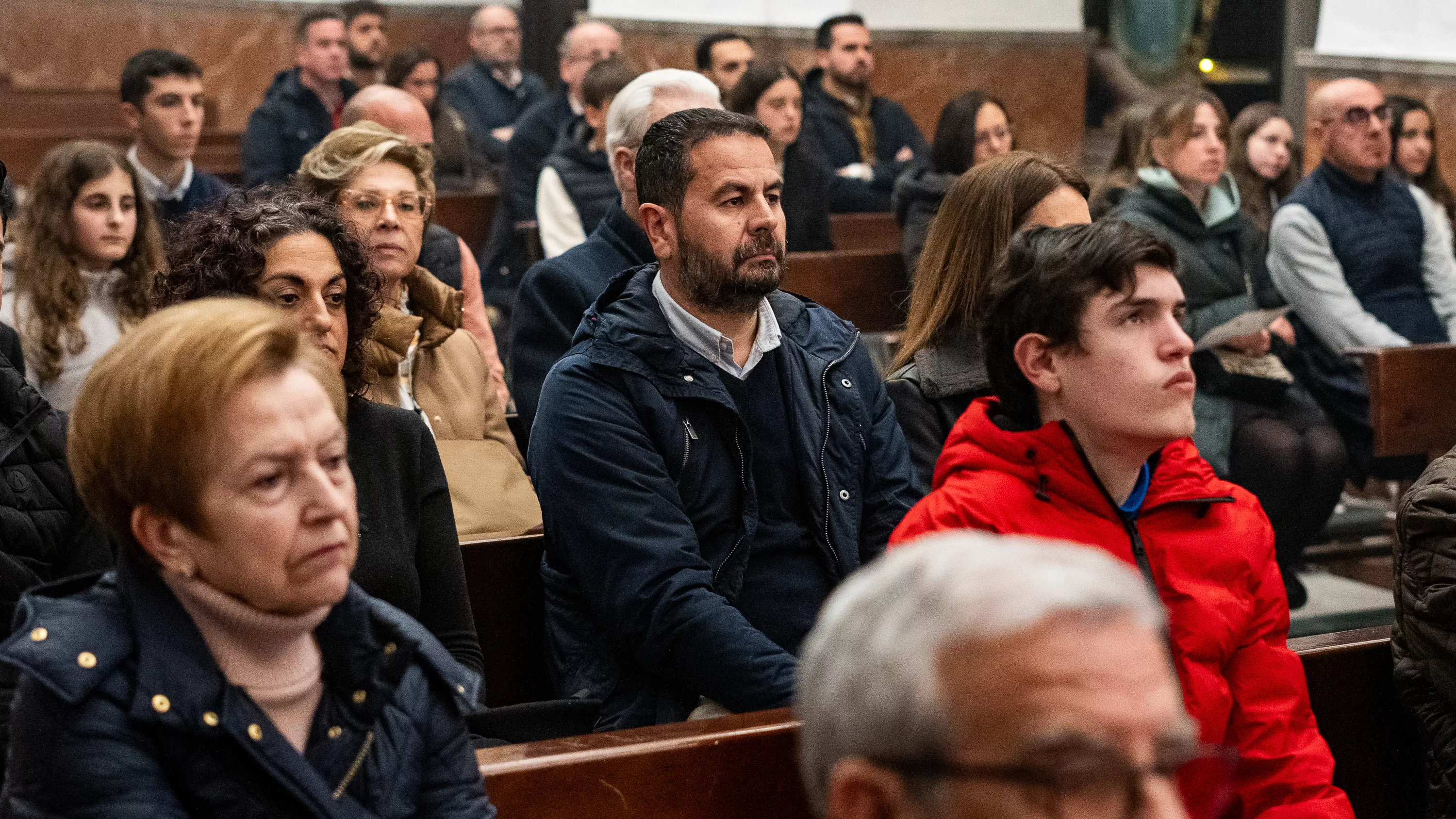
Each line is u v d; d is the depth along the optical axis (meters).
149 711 1.44
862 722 0.95
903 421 2.99
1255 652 2.23
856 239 6.98
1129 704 0.91
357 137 3.46
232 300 1.50
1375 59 8.67
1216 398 4.91
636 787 1.96
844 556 2.82
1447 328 5.86
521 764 1.90
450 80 9.67
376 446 2.43
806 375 2.89
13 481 2.23
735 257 2.76
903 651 0.94
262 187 2.62
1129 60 9.87
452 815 1.60
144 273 4.32
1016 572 0.94
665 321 2.81
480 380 3.49
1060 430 2.17
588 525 2.66
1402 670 2.43
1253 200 6.78
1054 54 10.06
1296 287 5.69
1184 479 2.22
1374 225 5.75
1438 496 2.33
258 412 1.44
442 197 6.99
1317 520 5.00
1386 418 4.89
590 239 3.77
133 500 1.46
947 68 10.17
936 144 6.48
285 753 1.48
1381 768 2.50
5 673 2.09
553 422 2.74
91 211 4.20
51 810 1.41
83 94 10.56
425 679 1.62
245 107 12.48
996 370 2.25
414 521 2.45
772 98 6.10
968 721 0.91
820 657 0.99
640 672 2.69
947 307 2.97
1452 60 8.25
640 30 10.37
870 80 9.59
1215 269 5.12
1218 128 5.24
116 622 1.49
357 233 2.53
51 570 2.27
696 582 2.60
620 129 3.75
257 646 1.50
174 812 1.43
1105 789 0.90
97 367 1.48
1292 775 2.18
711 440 2.75
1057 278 2.11
